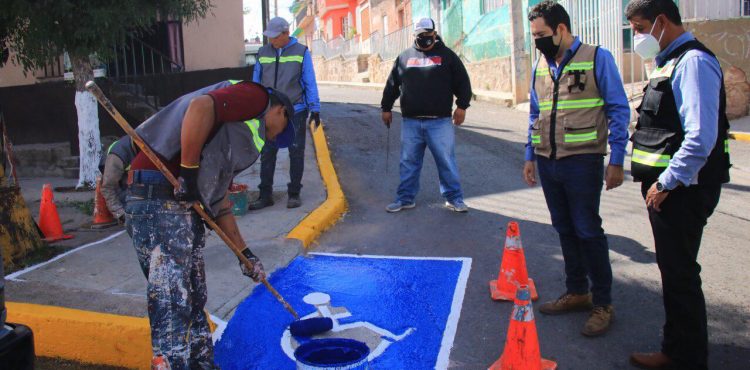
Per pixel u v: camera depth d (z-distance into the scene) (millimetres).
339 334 3965
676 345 3277
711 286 4438
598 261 3820
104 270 4918
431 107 6156
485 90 17594
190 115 2891
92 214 7254
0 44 7898
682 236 3117
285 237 5547
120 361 3857
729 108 11062
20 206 5363
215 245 5363
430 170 8211
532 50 14930
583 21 12609
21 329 2525
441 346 3809
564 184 3859
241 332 4031
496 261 5125
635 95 11367
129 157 3217
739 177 7566
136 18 7469
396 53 24406
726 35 11219
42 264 5074
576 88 3758
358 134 10703
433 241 5664
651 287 4477
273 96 3266
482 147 9719
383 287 4668
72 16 7105
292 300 4465
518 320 3246
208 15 12234
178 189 2969
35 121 11414
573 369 3484
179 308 3109
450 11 21062
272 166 6570
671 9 3080
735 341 3682
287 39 6500
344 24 37812
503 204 6730
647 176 3229
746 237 5414
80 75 8695
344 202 6852
